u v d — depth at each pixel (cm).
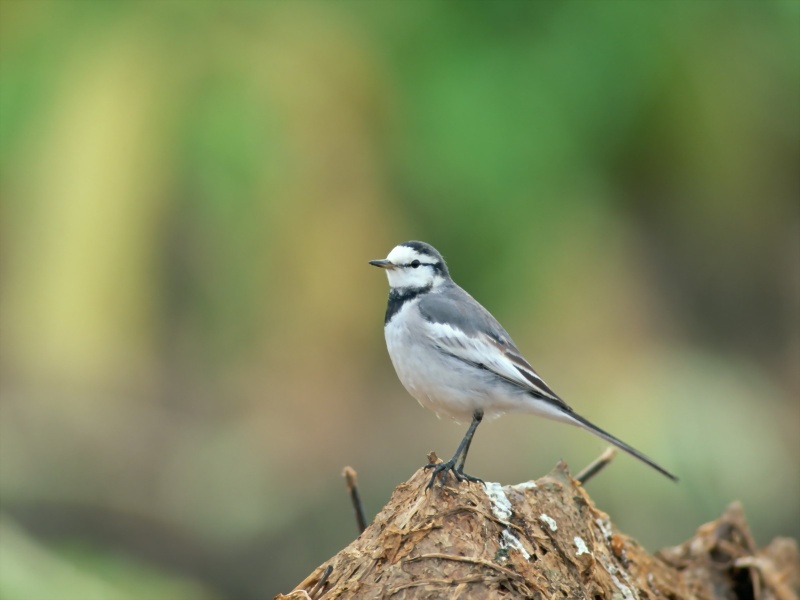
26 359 1527
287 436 1556
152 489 1549
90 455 1561
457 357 962
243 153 1320
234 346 1471
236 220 1349
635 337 1409
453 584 638
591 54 1338
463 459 962
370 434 1552
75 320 1384
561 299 1383
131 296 1375
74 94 1305
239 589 1492
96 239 1344
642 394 1360
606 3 1341
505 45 1341
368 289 1442
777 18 1399
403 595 636
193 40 1338
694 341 1498
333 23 1358
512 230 1352
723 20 1393
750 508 1380
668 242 1473
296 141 1337
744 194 1458
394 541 659
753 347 1569
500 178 1330
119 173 1315
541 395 963
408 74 1345
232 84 1328
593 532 748
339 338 1491
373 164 1359
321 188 1356
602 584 716
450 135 1319
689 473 1322
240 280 1391
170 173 1321
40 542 1299
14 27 1314
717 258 1492
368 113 1351
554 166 1344
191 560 1510
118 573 1216
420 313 983
